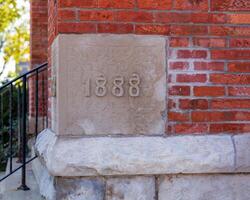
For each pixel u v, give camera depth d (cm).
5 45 1608
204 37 355
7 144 754
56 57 347
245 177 355
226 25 358
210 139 350
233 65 357
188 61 353
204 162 345
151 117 347
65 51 338
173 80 351
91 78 341
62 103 338
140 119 346
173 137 347
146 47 347
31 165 533
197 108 352
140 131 346
